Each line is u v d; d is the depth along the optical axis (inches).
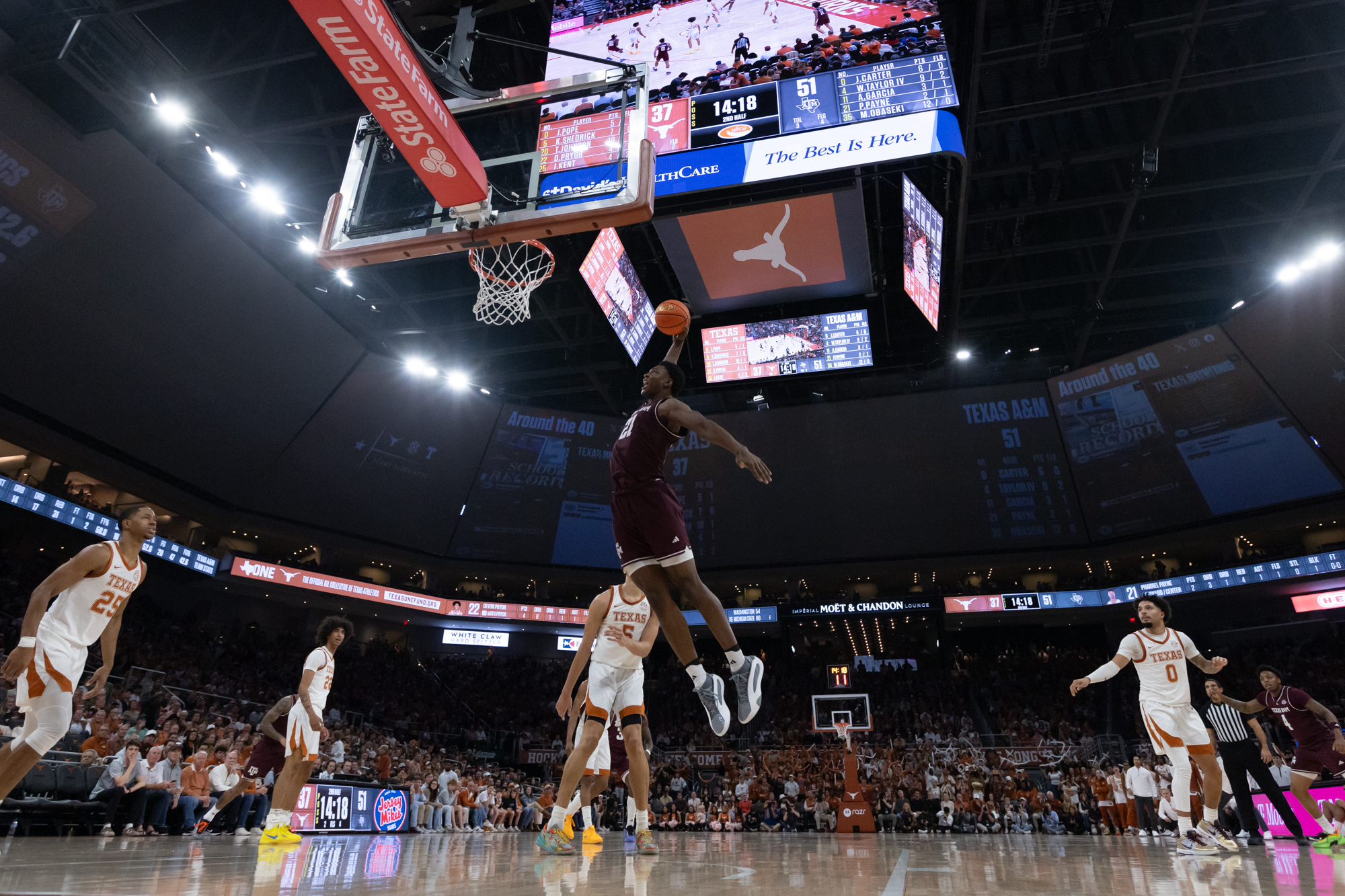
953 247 746.2
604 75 307.9
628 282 769.6
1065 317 946.7
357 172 308.5
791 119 508.4
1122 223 780.0
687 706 1056.2
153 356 717.9
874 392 1090.7
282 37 631.8
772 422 1031.0
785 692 1058.1
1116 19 617.9
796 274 760.3
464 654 1146.0
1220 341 858.1
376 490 976.9
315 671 221.1
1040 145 741.3
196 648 845.8
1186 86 650.8
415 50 273.3
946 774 764.0
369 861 147.7
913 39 509.7
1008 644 1176.2
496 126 665.6
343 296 868.0
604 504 1067.9
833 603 1053.2
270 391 828.6
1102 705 985.5
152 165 609.6
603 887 89.0
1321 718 262.8
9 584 732.7
